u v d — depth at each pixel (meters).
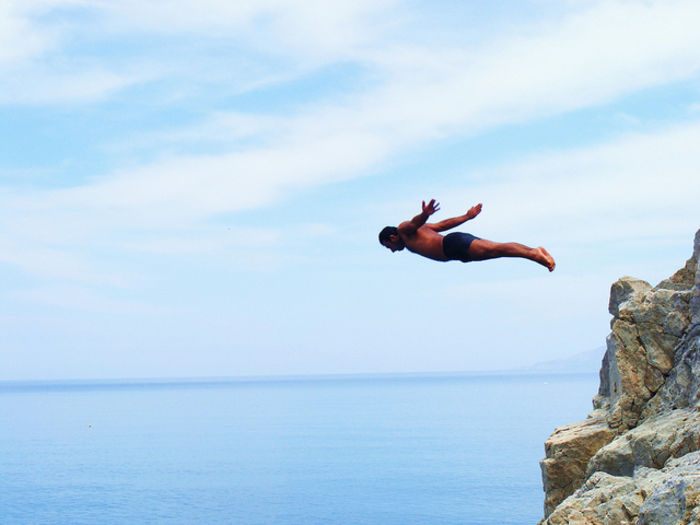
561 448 21.11
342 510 74.38
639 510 14.33
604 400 24.69
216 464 111.75
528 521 66.31
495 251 10.93
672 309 20.42
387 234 11.90
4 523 69.88
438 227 11.84
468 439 138.75
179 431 176.12
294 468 105.62
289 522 69.69
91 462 115.75
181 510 76.06
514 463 103.81
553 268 10.49
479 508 72.62
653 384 20.50
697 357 18.98
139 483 93.94
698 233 21.64
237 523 69.62
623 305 21.41
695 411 17.98
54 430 184.38
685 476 13.92
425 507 73.94
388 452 120.88
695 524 12.83
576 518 15.56
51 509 76.62
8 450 134.75
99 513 74.62
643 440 17.92
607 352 24.98
